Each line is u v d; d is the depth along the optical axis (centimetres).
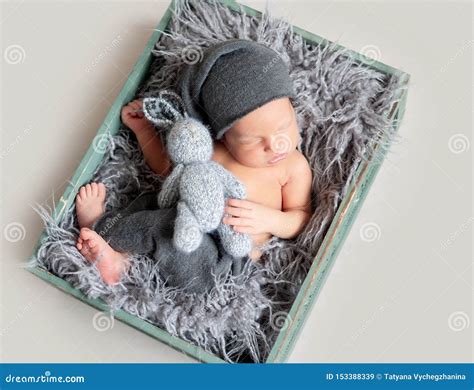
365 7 131
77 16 132
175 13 118
